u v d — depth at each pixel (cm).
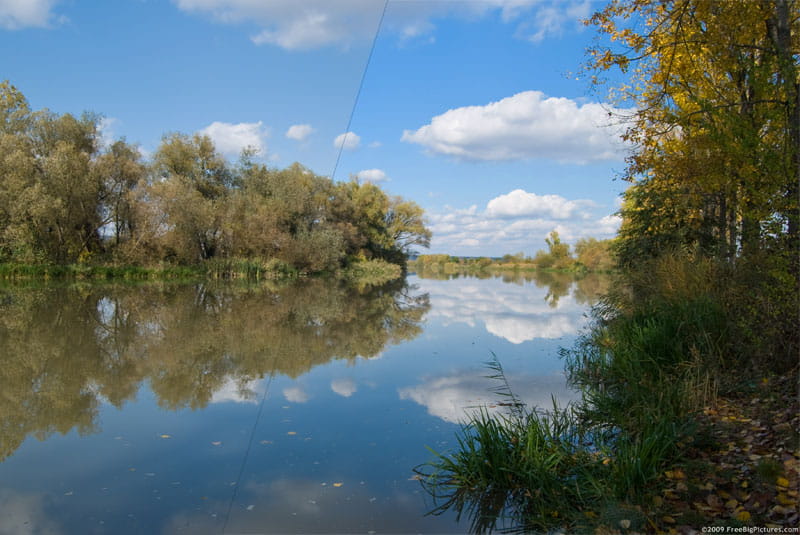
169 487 344
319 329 1092
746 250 546
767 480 286
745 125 476
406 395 567
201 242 2838
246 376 666
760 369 488
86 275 2381
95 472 372
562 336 1002
